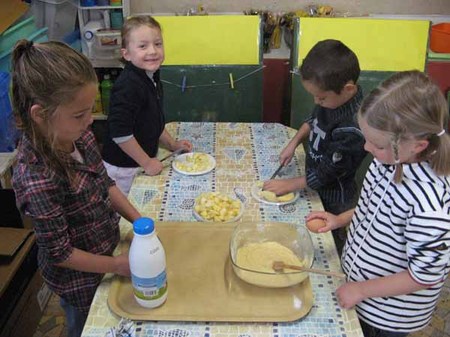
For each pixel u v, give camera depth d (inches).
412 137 36.0
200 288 42.8
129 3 112.8
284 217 54.2
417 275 37.7
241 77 93.2
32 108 36.9
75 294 48.8
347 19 93.3
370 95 38.1
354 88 55.6
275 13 113.4
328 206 64.7
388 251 41.5
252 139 73.9
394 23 92.8
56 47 38.0
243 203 56.7
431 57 106.0
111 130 66.4
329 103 56.5
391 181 40.1
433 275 37.5
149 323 39.5
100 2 110.9
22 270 73.2
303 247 47.6
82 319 51.8
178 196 58.1
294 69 92.4
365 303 45.6
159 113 72.2
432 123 35.4
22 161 39.1
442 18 115.6
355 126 55.3
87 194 44.5
